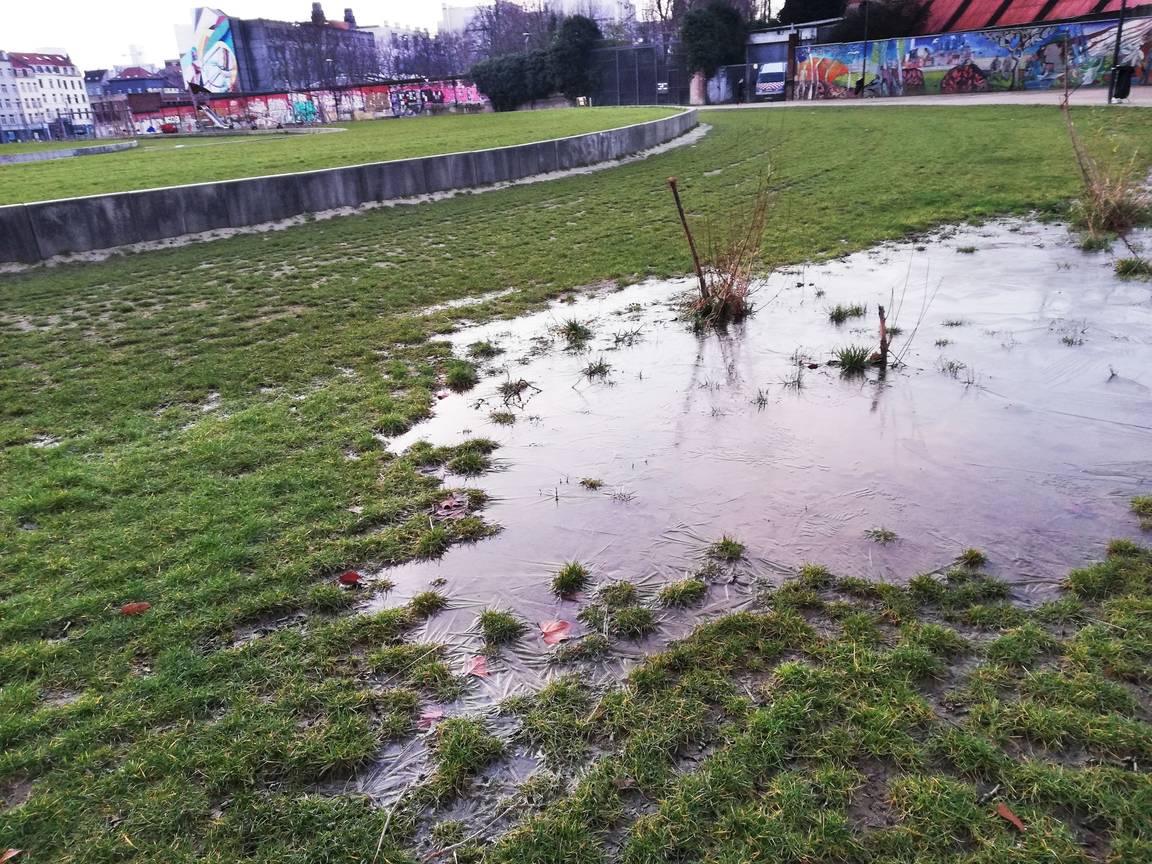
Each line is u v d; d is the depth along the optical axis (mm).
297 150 25219
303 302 8477
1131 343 5902
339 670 2971
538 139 22938
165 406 5672
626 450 4715
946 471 4234
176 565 3598
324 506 4098
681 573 3494
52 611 3285
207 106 65875
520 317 7645
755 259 9125
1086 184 10242
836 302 7473
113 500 4215
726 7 42469
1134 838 2123
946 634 2939
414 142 25062
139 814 2357
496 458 4676
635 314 7531
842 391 5406
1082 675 2689
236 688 2873
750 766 2430
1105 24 29781
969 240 9555
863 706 2619
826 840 2164
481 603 3361
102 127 71938
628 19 75688
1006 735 2477
